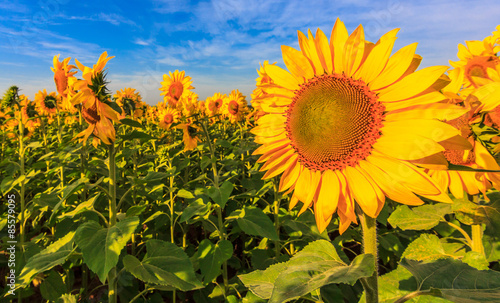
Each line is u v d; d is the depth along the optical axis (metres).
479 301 0.94
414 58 1.15
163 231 4.85
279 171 1.53
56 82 4.29
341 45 1.31
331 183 1.26
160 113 7.92
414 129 1.04
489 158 1.36
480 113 1.39
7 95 4.05
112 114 2.54
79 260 3.64
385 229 3.81
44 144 6.42
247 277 1.54
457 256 1.90
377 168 1.13
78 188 2.29
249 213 3.25
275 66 1.51
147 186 4.72
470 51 2.39
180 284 2.16
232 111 8.02
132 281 3.62
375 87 1.18
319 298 1.54
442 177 1.54
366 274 0.89
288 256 3.47
